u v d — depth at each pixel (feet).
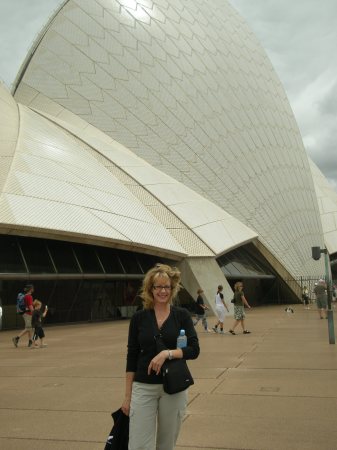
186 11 115.24
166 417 11.19
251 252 102.53
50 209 61.11
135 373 11.47
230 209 98.12
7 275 56.29
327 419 17.30
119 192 77.05
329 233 144.77
